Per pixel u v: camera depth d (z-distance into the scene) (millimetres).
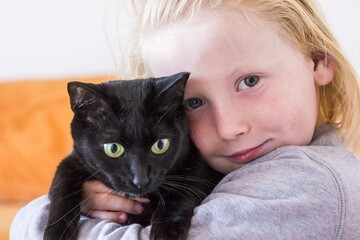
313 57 469
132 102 436
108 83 460
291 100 429
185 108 456
